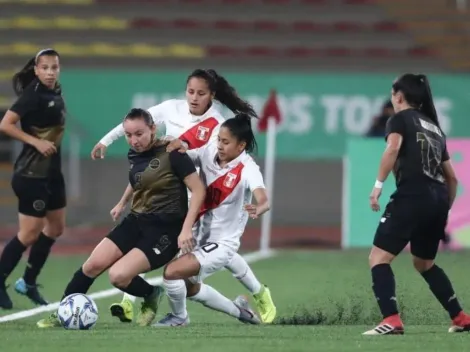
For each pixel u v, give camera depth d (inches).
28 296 1197.7
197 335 874.1
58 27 2871.6
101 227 2433.6
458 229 1956.2
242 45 2854.3
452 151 1977.1
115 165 2522.1
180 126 1017.5
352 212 2015.3
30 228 1157.7
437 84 2568.9
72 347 783.7
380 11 2920.8
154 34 2864.2
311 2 2938.0
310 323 1043.9
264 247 1998.0
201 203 942.4
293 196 2529.5
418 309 1077.1
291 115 2551.7
